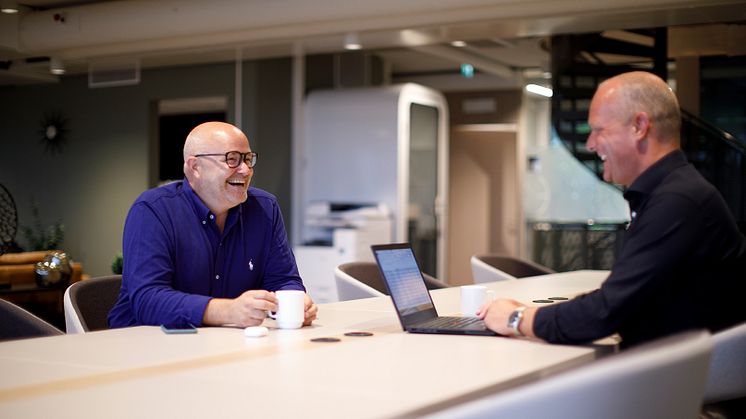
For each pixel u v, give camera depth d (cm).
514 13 642
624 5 611
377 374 176
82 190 1010
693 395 140
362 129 907
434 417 130
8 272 664
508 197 1155
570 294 358
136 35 742
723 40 743
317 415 143
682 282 212
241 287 300
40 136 1033
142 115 975
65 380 170
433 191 958
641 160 219
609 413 130
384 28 695
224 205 287
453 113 1180
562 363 193
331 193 923
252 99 909
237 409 146
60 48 796
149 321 261
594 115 225
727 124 782
